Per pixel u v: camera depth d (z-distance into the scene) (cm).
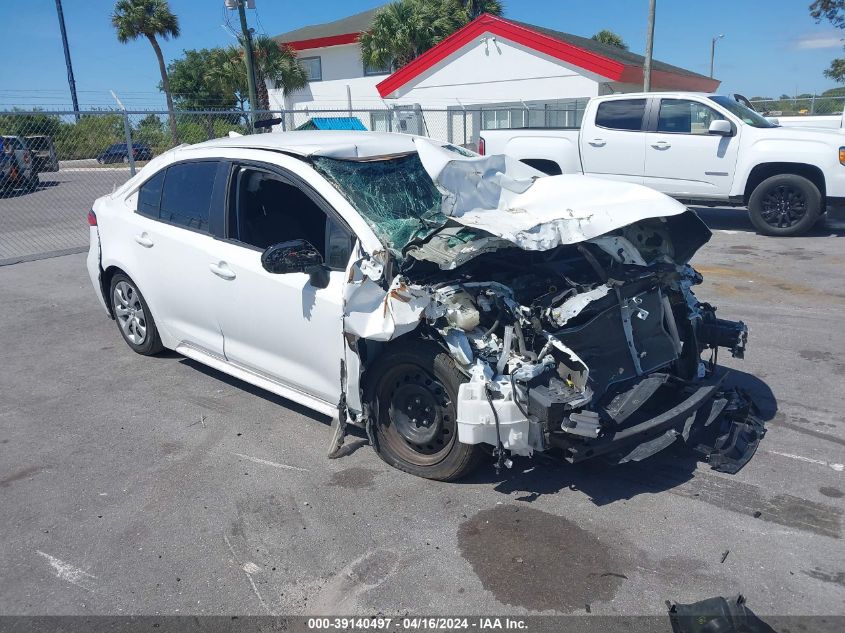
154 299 516
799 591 289
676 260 423
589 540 325
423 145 402
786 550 315
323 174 407
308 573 307
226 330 458
